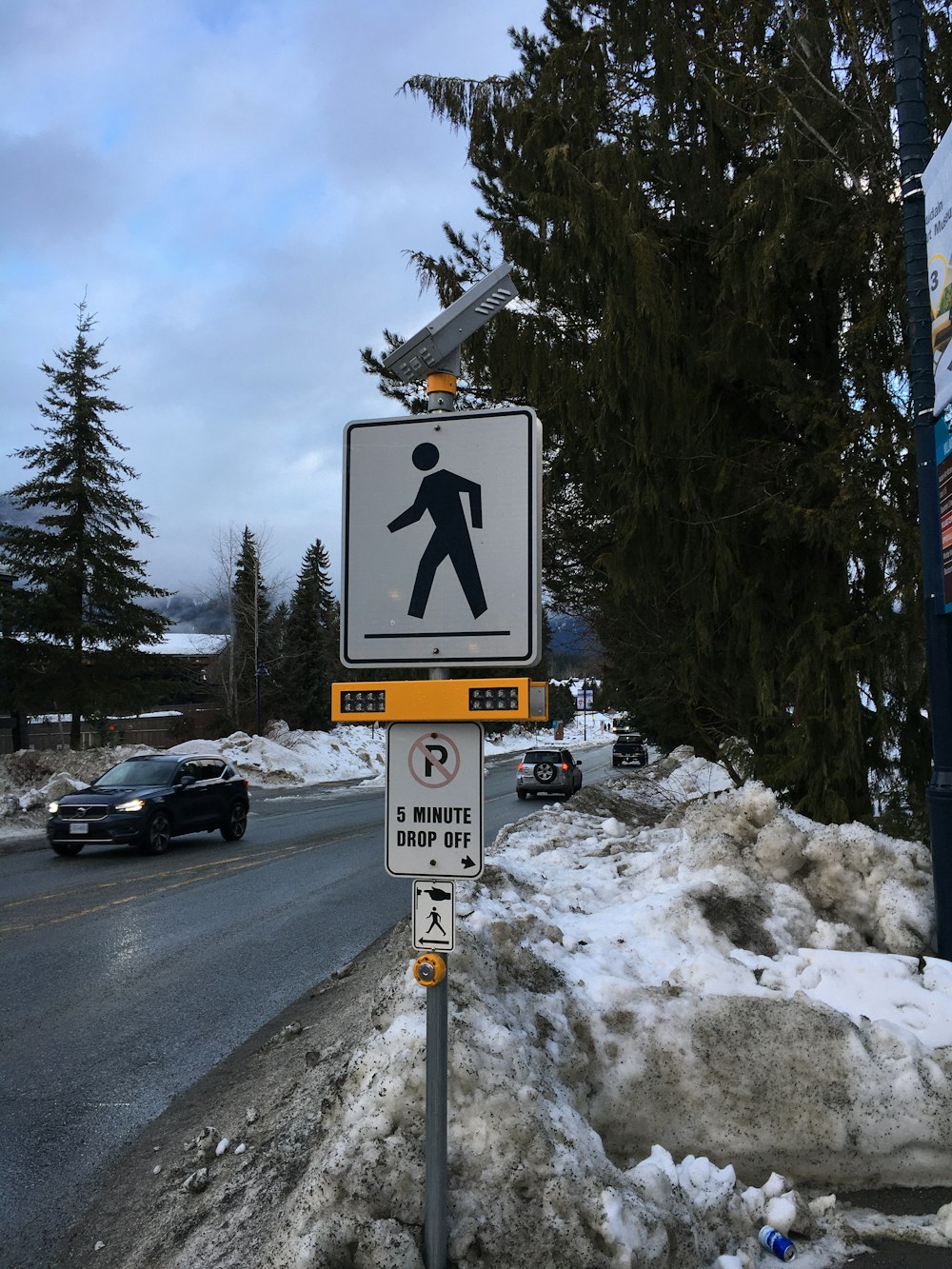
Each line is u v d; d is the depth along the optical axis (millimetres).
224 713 50125
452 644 2828
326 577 67812
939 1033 3965
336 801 28266
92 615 36000
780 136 7020
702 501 7641
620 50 7965
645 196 7805
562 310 8359
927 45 6676
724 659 8273
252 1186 3623
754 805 5730
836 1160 3650
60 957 8461
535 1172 2902
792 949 4770
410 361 2984
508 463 2842
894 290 6762
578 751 70375
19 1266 3508
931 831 5051
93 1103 5113
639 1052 3811
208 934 9344
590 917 5176
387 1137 3031
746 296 7113
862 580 7324
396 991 3836
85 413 35625
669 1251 2934
